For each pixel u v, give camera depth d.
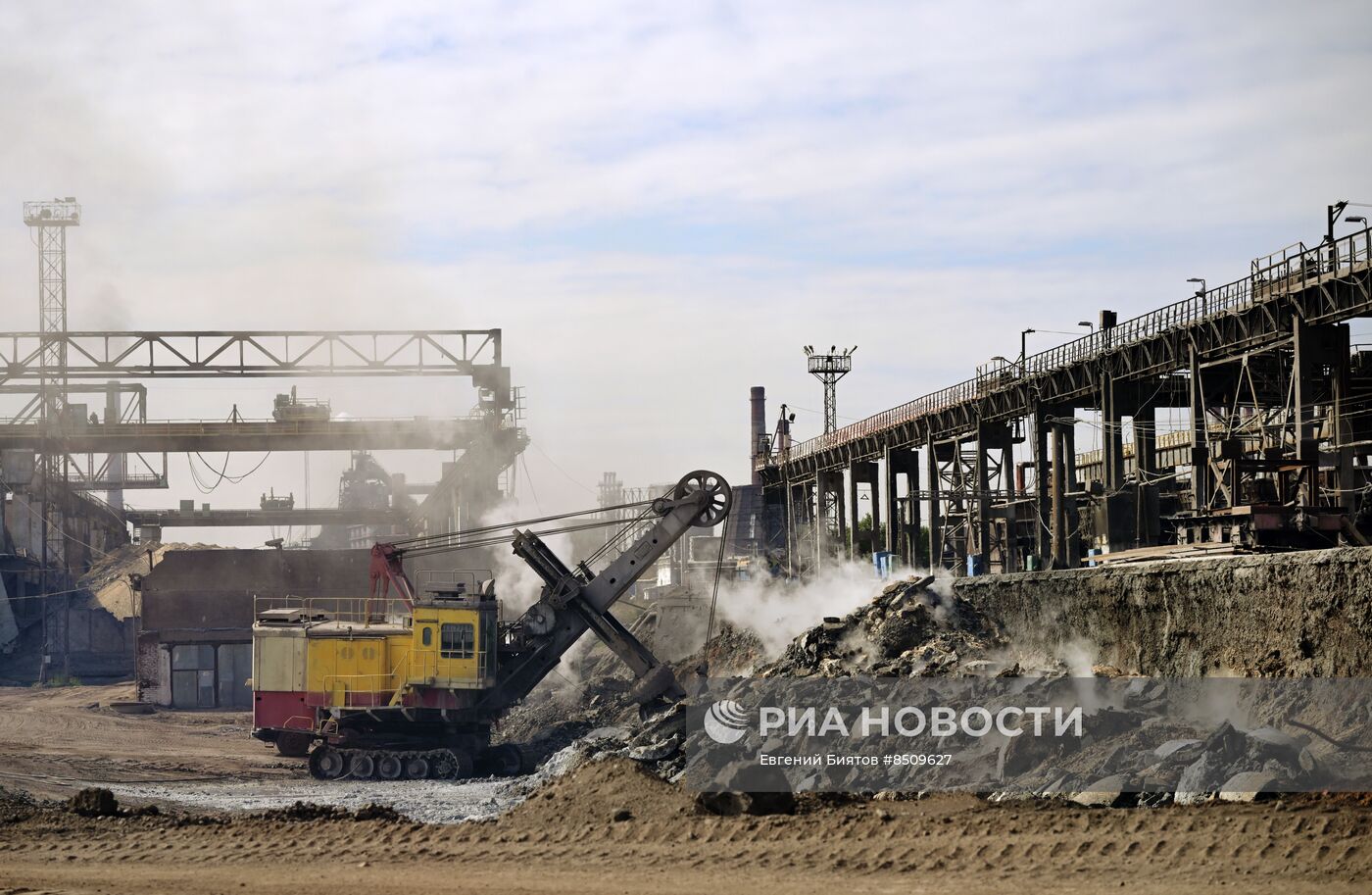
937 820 23.80
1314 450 44.31
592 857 23.48
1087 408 64.31
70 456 106.31
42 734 59.59
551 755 51.34
